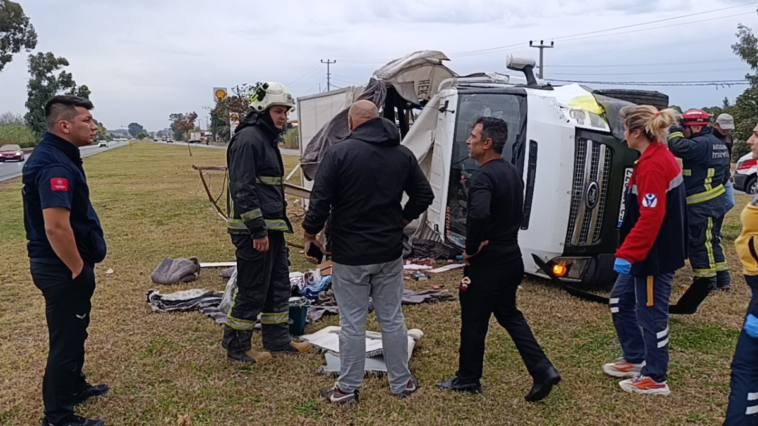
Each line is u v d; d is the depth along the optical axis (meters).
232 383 3.90
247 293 4.14
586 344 4.64
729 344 4.66
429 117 7.38
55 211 2.90
